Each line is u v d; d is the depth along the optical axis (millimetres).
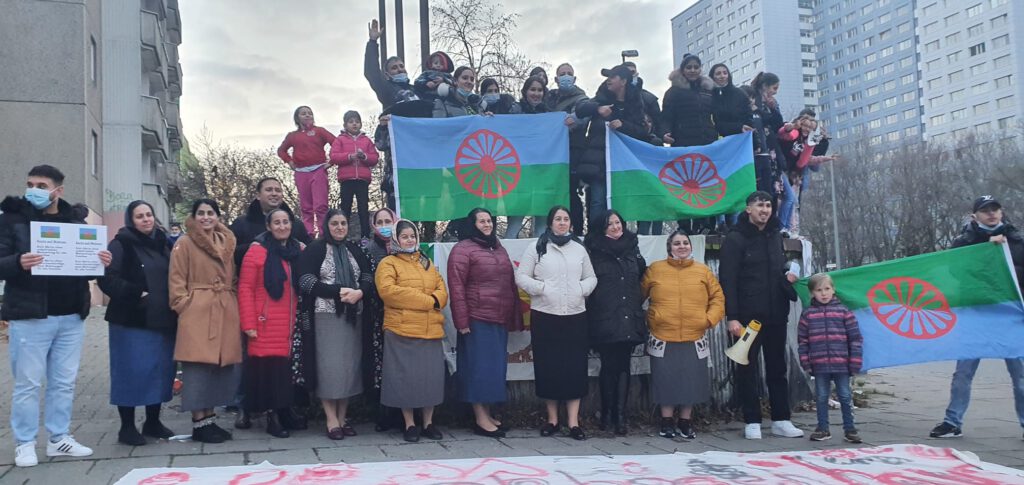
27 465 5473
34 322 5523
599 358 7688
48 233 5488
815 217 50812
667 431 6988
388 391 6594
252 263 6484
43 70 20203
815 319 6895
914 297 7227
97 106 23078
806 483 5133
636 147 8328
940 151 47438
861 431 7422
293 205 28891
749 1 115000
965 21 95125
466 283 6902
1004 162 43031
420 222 8914
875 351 7070
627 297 6984
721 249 7238
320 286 6523
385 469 5336
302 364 6598
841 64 116875
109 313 6156
